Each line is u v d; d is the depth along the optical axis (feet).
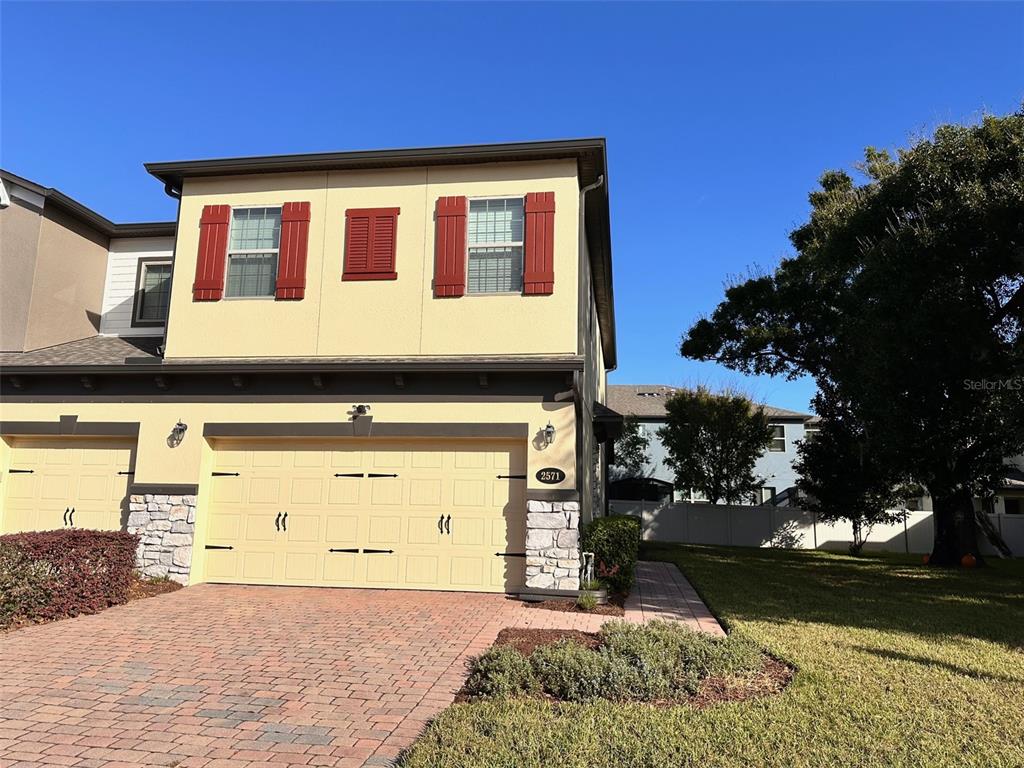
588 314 42.19
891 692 17.26
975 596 36.78
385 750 13.76
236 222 35.73
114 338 42.47
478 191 34.14
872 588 39.17
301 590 31.68
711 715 15.16
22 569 24.59
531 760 12.55
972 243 33.68
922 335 35.32
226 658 20.39
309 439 33.42
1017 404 35.06
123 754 13.46
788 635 24.08
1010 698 16.98
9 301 38.29
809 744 13.61
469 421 31.99
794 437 100.73
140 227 44.16
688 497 89.15
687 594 34.68
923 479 55.21
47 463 34.88
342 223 34.78
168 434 33.63
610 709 15.47
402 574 32.09
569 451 30.99
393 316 33.47
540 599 29.81
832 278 53.52
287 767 12.91
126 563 29.45
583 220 35.91
